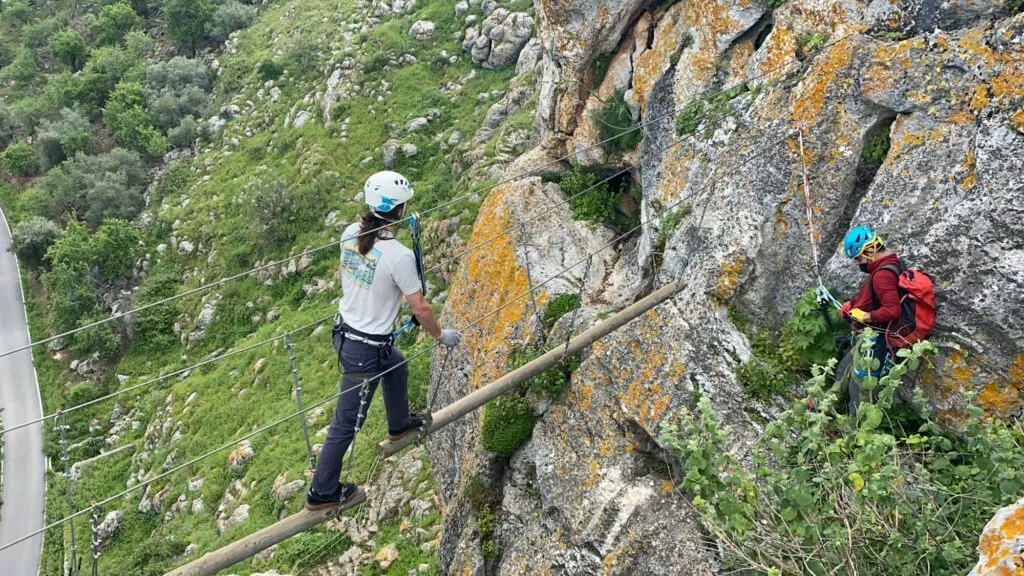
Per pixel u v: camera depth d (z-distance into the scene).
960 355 6.26
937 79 6.64
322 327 24.72
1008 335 6.01
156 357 29.81
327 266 27.56
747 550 5.42
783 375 7.38
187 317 30.17
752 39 8.85
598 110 11.05
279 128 35.34
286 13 44.00
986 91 6.31
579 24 10.90
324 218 29.25
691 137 9.05
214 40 45.94
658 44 10.27
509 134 24.88
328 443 5.09
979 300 6.11
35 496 26.80
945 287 6.30
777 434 5.25
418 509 15.64
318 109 33.88
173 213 34.53
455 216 22.92
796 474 4.94
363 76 33.25
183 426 24.27
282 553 16.69
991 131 6.22
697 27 9.46
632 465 8.14
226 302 29.16
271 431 21.52
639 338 8.38
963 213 6.25
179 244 32.94
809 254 7.57
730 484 5.25
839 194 7.38
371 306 4.87
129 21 50.12
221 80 41.28
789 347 7.45
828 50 7.48
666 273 8.78
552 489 8.87
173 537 19.97
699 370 7.76
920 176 6.63
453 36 33.59
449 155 27.92
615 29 10.75
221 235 31.86
